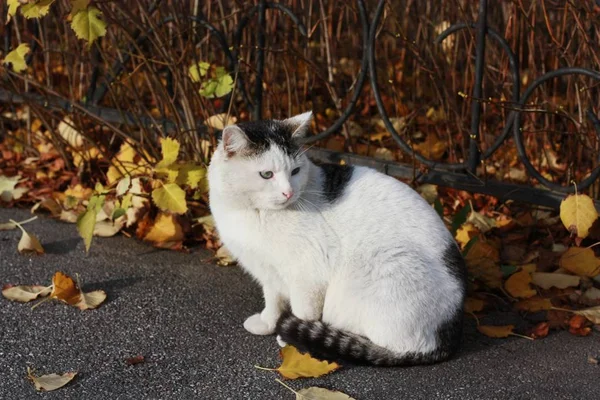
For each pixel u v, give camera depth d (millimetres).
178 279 1624
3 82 1897
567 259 1610
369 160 1774
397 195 1448
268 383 1363
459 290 1418
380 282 1396
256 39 1921
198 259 1698
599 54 1686
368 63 1734
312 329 1404
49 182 1937
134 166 1829
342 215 1430
